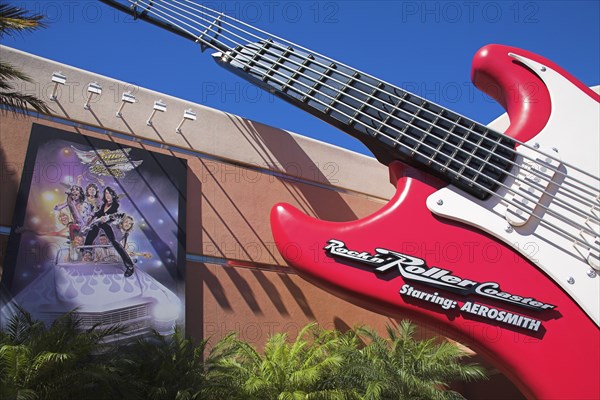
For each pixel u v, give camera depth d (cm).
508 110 1469
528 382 1200
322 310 1909
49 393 1165
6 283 1459
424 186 1362
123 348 1405
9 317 1430
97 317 1542
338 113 1435
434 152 1353
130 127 1806
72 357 1191
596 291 1201
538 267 1248
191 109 1938
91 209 1645
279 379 1486
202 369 1425
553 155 1326
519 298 1232
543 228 1265
